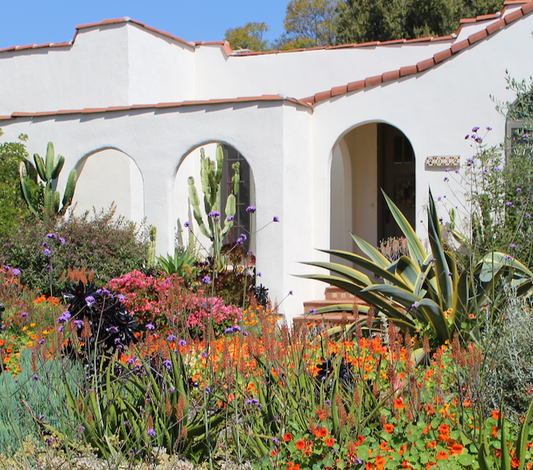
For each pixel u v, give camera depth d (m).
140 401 3.98
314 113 9.42
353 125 9.14
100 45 11.12
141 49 11.09
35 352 4.00
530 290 5.48
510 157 7.48
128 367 4.23
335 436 3.41
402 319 6.07
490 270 5.59
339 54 11.17
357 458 3.19
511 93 8.19
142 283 6.95
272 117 8.67
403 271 6.20
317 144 9.41
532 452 3.22
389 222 12.10
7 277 7.80
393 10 23.88
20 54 11.97
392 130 12.18
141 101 11.09
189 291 7.27
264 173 8.73
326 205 9.40
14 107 12.07
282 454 3.48
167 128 9.42
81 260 8.91
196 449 3.76
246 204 12.67
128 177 10.83
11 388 4.38
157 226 9.55
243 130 8.89
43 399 4.02
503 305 4.93
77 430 3.64
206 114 9.14
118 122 9.76
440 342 5.74
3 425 3.94
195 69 12.43
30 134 10.36
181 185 11.52
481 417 3.33
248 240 12.58
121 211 10.89
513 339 3.96
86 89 11.30
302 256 9.16
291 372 4.02
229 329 3.78
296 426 3.54
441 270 5.79
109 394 3.93
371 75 10.98
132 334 5.50
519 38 8.14
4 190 9.86
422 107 8.66
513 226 6.93
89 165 11.18
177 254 9.24
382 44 10.87
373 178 11.96
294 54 11.52
